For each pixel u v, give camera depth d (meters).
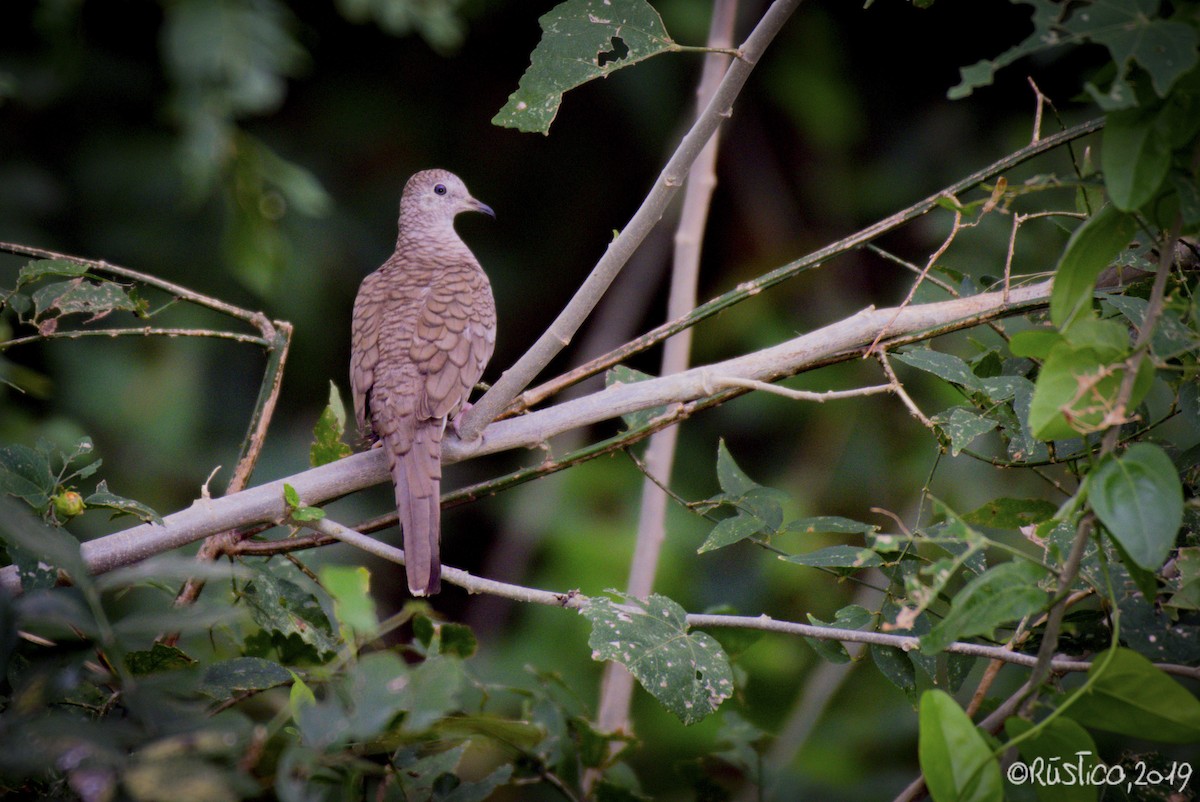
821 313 14.55
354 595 4.35
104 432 12.05
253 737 4.74
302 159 14.30
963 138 14.36
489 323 8.20
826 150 14.79
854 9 14.69
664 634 5.75
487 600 13.66
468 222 15.16
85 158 12.86
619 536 12.84
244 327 13.16
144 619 4.18
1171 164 4.41
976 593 4.50
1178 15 4.26
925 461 11.90
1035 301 6.39
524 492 13.72
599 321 15.20
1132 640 5.25
